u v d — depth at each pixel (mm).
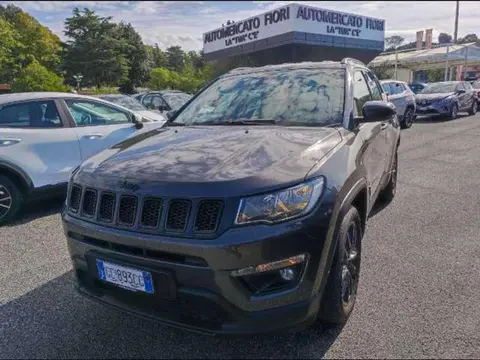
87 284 2568
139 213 2191
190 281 2082
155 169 2352
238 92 3771
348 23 22797
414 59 27234
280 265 2090
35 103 5320
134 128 6219
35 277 3557
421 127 13891
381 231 4305
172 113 3988
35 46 44812
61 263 3840
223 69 25891
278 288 2133
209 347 2523
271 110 3393
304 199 2172
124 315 2914
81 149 5609
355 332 2580
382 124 4145
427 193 5750
